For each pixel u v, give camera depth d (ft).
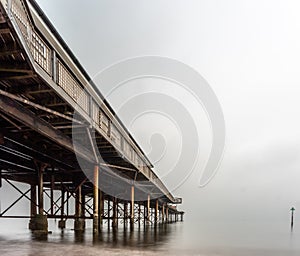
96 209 53.36
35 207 67.15
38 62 25.54
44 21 26.63
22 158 52.21
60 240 40.09
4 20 18.47
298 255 37.55
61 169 57.98
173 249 34.91
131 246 35.06
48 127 35.68
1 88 28.12
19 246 32.30
